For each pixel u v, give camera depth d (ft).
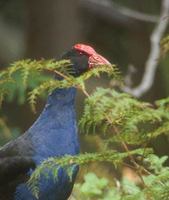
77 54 39.75
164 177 29.53
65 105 39.29
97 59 39.58
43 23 69.31
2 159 38.37
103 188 40.78
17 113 66.03
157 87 71.20
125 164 30.07
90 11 76.02
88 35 79.61
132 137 29.27
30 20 69.62
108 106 29.94
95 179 39.86
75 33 69.82
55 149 38.60
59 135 38.86
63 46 69.15
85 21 76.95
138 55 75.10
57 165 30.68
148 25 75.10
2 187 38.40
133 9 73.97
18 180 38.17
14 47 74.95
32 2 69.31
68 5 69.46
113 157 28.43
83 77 30.17
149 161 32.01
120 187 39.58
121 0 73.92
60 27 69.26
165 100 30.76
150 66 55.77
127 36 76.23
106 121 30.19
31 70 29.94
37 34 69.36
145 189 29.07
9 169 38.09
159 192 28.91
